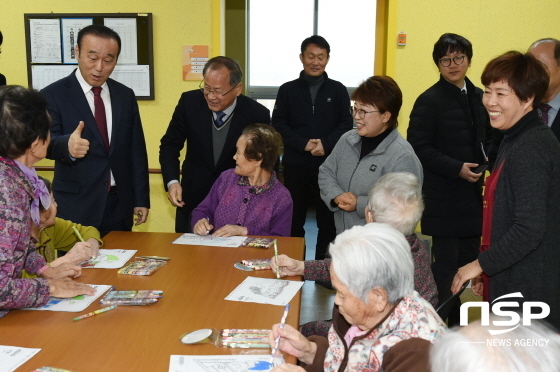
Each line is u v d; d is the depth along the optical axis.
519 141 1.85
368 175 2.49
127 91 2.91
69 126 2.70
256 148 2.56
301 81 3.96
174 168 3.14
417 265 1.79
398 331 1.30
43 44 4.26
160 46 4.29
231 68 2.89
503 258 1.83
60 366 1.32
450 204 3.12
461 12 4.30
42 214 2.05
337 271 1.32
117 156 2.81
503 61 1.84
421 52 4.37
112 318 1.62
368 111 2.39
